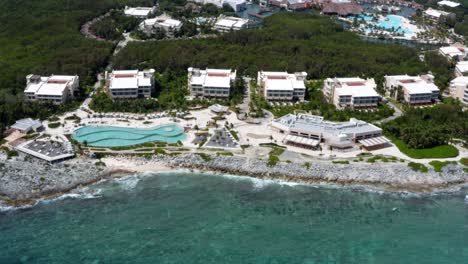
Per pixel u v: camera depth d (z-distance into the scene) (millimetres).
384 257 198250
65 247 198375
